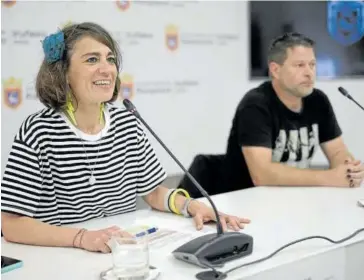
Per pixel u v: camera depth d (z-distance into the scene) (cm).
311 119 240
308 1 350
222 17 333
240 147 231
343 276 138
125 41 304
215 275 115
